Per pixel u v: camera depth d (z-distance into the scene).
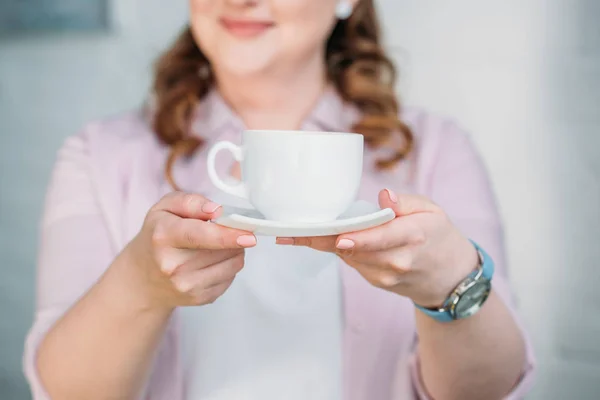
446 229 0.74
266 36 0.95
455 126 1.09
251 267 0.95
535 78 1.44
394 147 1.06
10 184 1.74
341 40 1.12
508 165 1.46
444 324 0.81
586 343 1.45
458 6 1.47
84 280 0.95
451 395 0.88
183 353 0.94
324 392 0.93
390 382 0.95
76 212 1.00
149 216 0.70
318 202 0.68
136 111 1.14
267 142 0.68
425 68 1.49
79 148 1.05
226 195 0.99
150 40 1.60
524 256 1.46
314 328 0.94
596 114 1.42
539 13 1.43
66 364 0.82
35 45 1.68
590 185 1.43
